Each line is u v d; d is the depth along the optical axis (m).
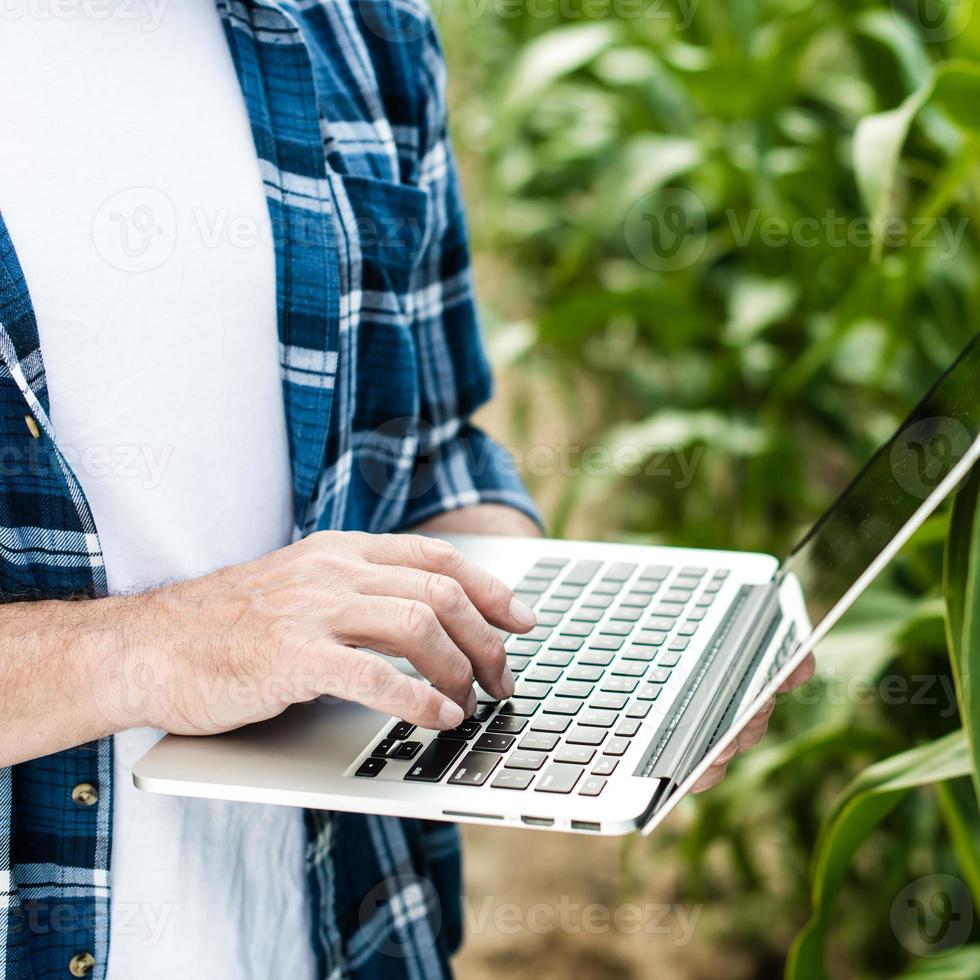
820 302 1.50
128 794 0.58
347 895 0.70
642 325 1.81
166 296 0.57
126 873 0.59
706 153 1.49
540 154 1.94
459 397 0.81
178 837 0.59
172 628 0.52
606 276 1.99
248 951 0.62
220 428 0.60
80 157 0.55
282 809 0.63
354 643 0.51
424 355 0.78
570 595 0.70
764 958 1.38
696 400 1.66
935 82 0.79
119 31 0.57
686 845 1.24
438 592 0.53
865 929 1.32
